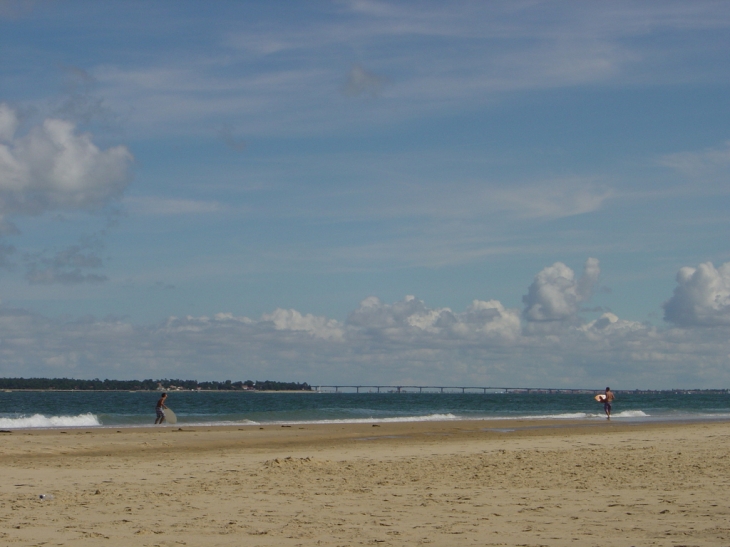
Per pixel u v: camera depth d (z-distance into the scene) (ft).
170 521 38.52
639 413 228.84
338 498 46.42
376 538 34.06
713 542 32.12
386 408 339.77
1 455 79.92
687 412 260.62
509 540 33.40
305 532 35.55
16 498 46.50
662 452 76.74
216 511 41.63
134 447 91.76
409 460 70.18
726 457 70.03
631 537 33.63
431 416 207.41
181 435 110.32
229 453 83.30
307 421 165.07
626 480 53.67
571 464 65.16
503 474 58.29
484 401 527.40
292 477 57.36
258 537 34.35
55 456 79.77
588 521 37.88
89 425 143.23
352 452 82.07
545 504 43.39
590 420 174.50
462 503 44.09
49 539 33.71
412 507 42.80
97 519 39.04
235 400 491.31
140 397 591.37
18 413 253.65
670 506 42.01
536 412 268.21
